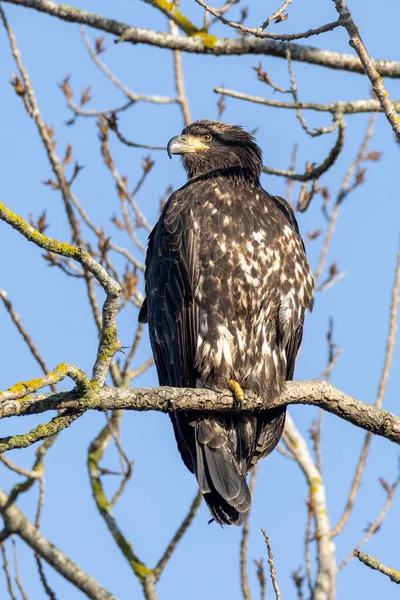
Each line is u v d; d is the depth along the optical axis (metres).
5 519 13.53
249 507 11.42
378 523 13.46
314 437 14.17
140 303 14.56
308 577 12.84
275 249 12.13
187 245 12.07
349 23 10.28
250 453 12.16
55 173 14.05
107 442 14.70
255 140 13.49
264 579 12.70
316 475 13.84
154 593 13.54
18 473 13.59
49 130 14.15
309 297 12.41
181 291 12.09
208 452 11.66
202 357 11.95
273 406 11.51
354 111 14.66
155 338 12.46
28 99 14.05
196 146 13.58
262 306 12.05
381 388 13.80
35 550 13.49
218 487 11.49
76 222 14.06
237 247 12.03
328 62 15.35
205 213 12.20
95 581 13.41
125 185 14.72
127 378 14.12
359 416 10.84
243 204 12.30
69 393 9.02
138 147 14.87
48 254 13.90
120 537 13.84
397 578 9.46
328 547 13.29
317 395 10.98
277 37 10.84
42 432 8.81
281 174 14.64
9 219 8.75
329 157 14.30
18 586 13.09
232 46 15.30
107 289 8.97
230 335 11.94
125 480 14.00
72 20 15.11
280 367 12.15
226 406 11.11
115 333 9.15
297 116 14.30
